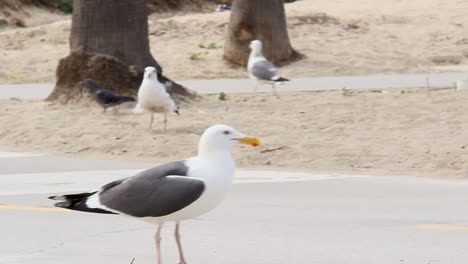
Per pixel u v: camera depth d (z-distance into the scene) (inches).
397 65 1337.4
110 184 306.3
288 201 484.1
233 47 1310.3
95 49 905.5
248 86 1096.8
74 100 879.7
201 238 389.7
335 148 673.6
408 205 472.7
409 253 362.3
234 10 1315.2
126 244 377.4
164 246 374.6
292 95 979.9
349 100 920.9
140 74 904.3
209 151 302.7
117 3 904.9
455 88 1011.9
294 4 2054.6
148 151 682.8
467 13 1800.0
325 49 1429.6
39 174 580.4
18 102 930.7
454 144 680.4
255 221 427.2
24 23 2117.4
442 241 384.8
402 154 650.2
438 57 1413.6
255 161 645.3
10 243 378.3
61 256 354.9
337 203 478.6
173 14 2425.0
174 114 829.8
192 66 1307.8
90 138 726.5
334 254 360.5
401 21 1732.3
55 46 1488.7
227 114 832.9
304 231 404.8
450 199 493.0
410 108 856.3
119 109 855.7
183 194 294.2
